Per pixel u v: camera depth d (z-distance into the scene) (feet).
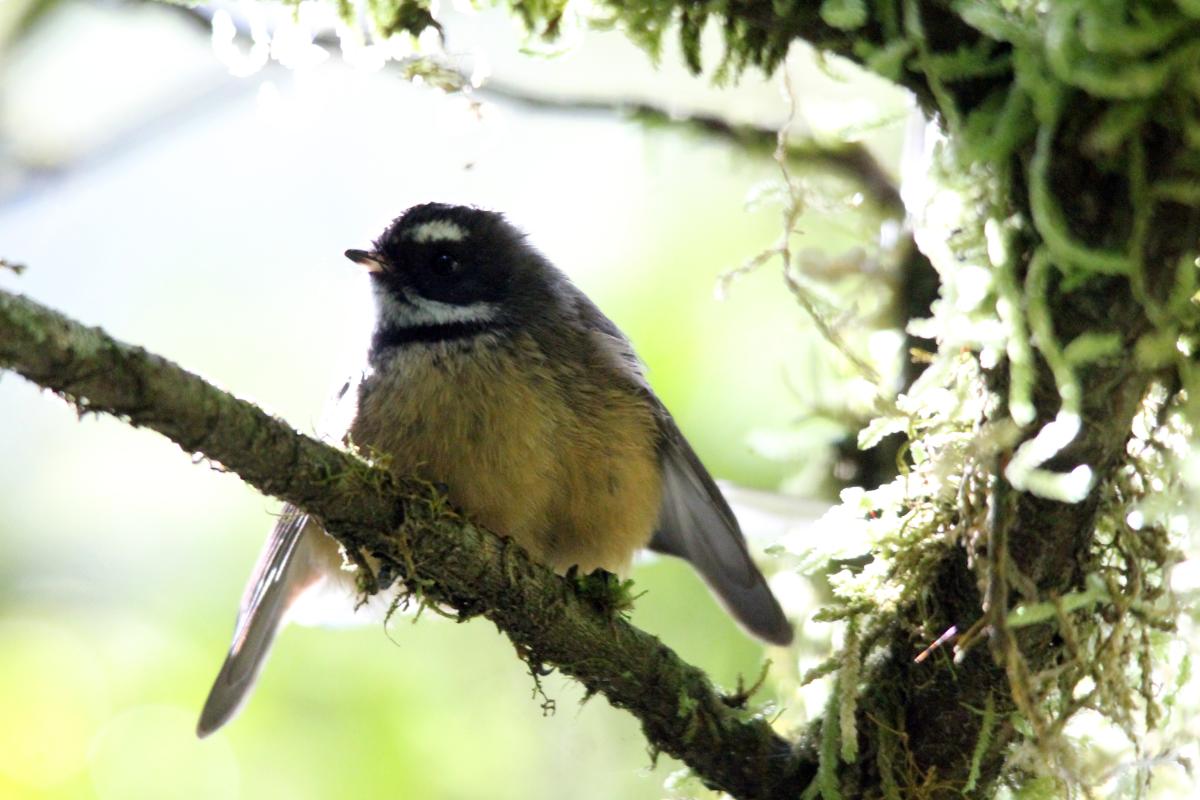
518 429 29.99
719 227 46.96
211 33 34.55
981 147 19.45
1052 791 24.63
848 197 32.96
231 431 20.16
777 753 25.90
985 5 19.34
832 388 34.81
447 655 45.83
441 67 25.25
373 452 24.89
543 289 33.73
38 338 17.63
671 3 22.20
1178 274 19.04
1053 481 19.53
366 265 33.78
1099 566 22.06
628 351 33.22
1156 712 23.09
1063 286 19.33
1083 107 18.72
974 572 22.09
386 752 43.86
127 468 52.13
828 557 23.53
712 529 34.88
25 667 46.75
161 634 47.91
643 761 43.09
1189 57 17.76
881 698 23.79
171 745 45.06
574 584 25.31
